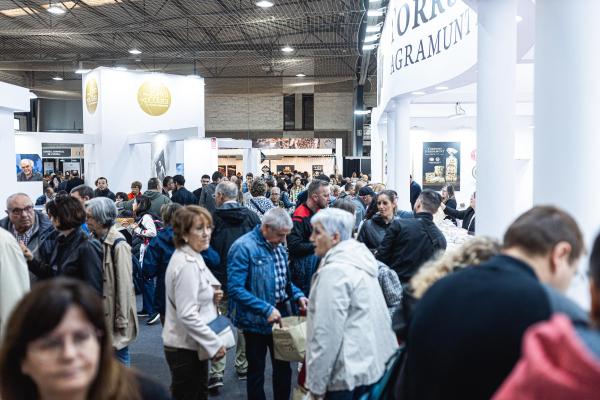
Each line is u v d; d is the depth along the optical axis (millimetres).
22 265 2109
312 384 1746
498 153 3162
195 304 2092
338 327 1729
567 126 1881
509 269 1078
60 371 809
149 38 12992
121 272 2566
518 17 3846
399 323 1377
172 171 10508
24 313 811
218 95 22266
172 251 3244
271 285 2545
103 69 11672
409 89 5777
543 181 1978
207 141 9719
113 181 11977
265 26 11789
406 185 7055
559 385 489
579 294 1778
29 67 16125
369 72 19484
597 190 1858
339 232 1927
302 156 20109
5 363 830
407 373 1256
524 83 7582
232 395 3035
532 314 977
